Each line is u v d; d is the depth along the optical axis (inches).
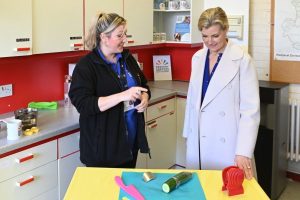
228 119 85.0
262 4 146.5
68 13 107.0
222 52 86.3
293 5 139.3
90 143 87.3
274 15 143.6
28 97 115.7
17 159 85.3
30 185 89.7
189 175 67.4
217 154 87.4
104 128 86.2
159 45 154.2
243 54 84.4
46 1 100.2
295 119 145.2
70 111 112.6
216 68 86.0
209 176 69.4
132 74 92.6
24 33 94.9
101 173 70.2
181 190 63.6
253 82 83.3
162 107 138.1
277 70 146.3
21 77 112.9
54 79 123.4
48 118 104.5
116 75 88.5
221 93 85.1
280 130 135.2
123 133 88.5
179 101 145.7
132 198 60.5
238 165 77.0
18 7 92.4
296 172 152.1
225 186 63.4
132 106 90.0
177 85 157.6
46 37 101.7
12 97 111.0
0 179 82.4
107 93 87.2
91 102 82.4
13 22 91.8
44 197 94.3
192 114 91.1
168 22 167.3
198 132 89.3
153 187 64.4
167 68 170.1
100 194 62.1
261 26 148.1
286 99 139.1
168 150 146.3
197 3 154.2
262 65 150.4
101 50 87.8
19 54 94.6
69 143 99.3
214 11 80.8
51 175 95.3
